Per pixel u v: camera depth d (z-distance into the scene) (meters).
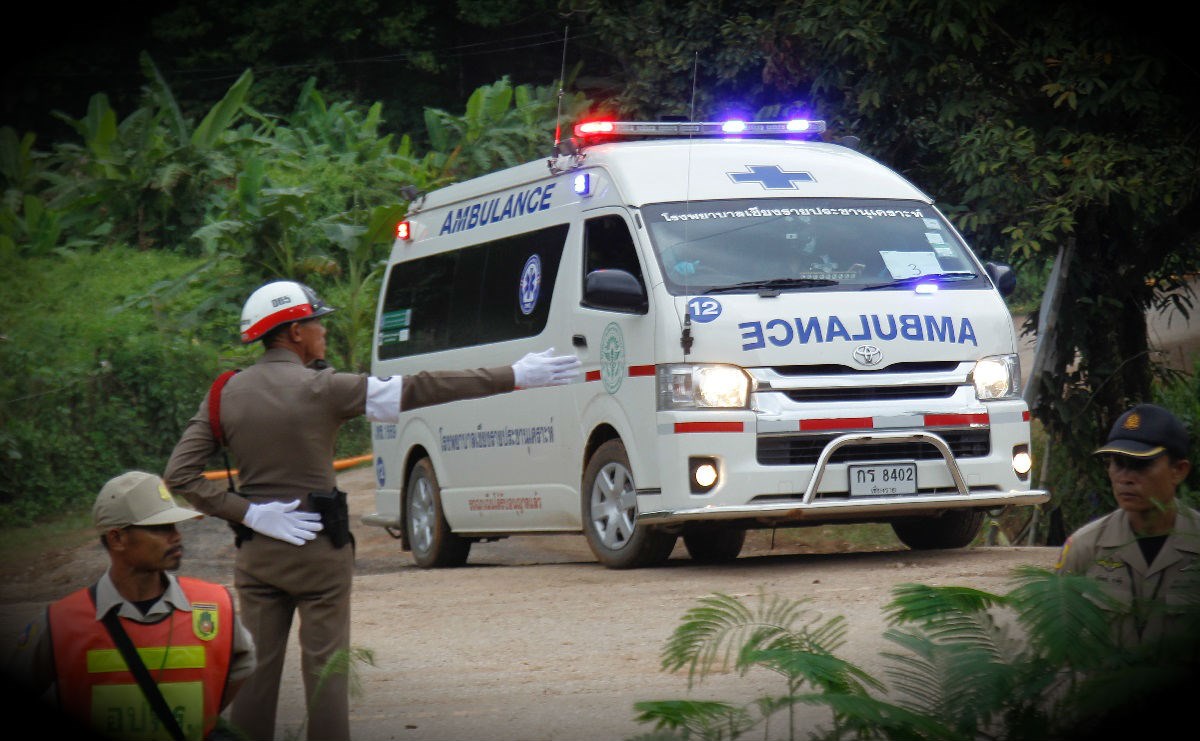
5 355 37.38
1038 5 27.48
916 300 19.28
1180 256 28.50
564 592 18.19
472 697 12.65
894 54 28.38
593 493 20.42
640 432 19.08
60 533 31.86
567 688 12.82
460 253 24.88
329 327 46.62
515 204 23.34
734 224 19.75
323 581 10.34
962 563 18.91
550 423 21.45
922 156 31.67
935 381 18.98
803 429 18.38
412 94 76.38
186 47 76.69
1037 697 7.36
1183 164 26.34
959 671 7.33
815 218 20.11
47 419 36.25
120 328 39.72
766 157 20.95
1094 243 27.88
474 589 19.16
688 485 18.36
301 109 62.66
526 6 73.88
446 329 24.94
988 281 20.08
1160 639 7.20
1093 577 8.52
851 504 18.34
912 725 7.09
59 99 78.00
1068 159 26.39
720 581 18.20
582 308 20.61
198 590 8.65
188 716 8.45
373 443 27.52
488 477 23.34
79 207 54.75
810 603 15.93
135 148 55.50
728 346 18.50
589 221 20.91
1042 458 30.66
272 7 73.88
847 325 18.80
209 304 44.38
